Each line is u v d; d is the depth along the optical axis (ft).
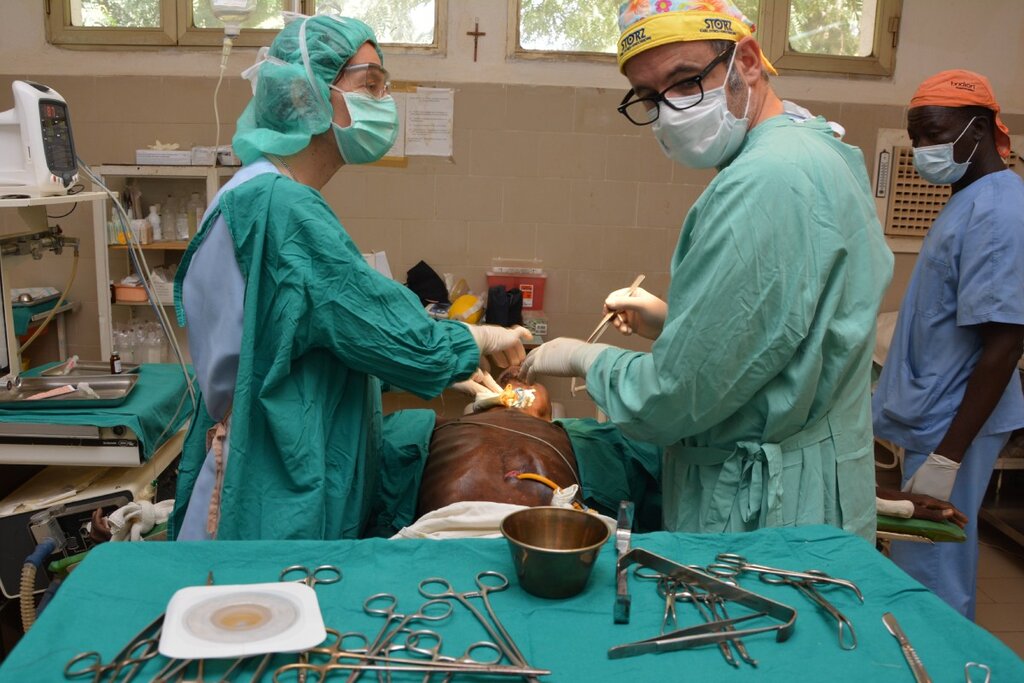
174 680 2.75
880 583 3.58
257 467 4.93
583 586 3.45
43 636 2.96
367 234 13.09
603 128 12.85
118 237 11.27
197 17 12.40
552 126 12.82
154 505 6.18
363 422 5.31
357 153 5.52
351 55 5.21
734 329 4.33
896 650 3.08
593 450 6.43
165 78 12.37
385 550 3.75
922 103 7.80
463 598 3.35
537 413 7.36
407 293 4.93
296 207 4.73
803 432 4.78
